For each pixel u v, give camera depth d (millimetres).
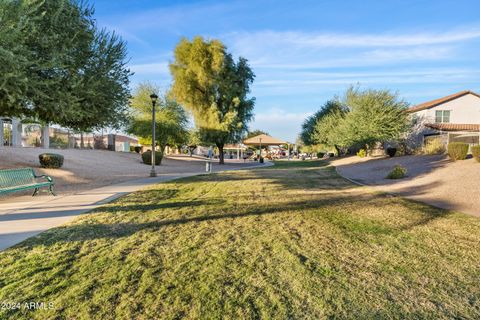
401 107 29047
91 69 11031
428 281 4152
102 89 11344
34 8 8352
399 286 3979
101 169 20078
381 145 36469
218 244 5438
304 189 13180
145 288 3713
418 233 6453
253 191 12289
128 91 12820
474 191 10992
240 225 6781
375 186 14625
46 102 9586
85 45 10875
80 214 7527
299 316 3199
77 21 10648
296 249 5285
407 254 5180
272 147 84625
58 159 16500
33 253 4762
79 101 10820
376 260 4883
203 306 3338
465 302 3607
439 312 3369
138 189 12219
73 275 4008
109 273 4102
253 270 4348
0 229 6098
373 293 3768
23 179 10023
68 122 12336
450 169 16297
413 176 16531
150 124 37812
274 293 3686
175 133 39562
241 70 36625
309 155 75562
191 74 35188
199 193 11531
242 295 3615
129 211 7961
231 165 36906
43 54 9562
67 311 3164
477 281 4184
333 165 32406
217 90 36031
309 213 8172
